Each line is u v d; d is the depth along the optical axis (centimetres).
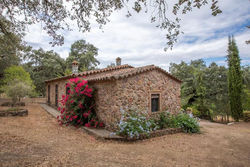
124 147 444
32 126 640
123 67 1140
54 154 355
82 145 448
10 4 380
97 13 391
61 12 392
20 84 1017
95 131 576
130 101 618
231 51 1220
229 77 1205
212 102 1294
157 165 327
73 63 1007
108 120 609
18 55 1273
